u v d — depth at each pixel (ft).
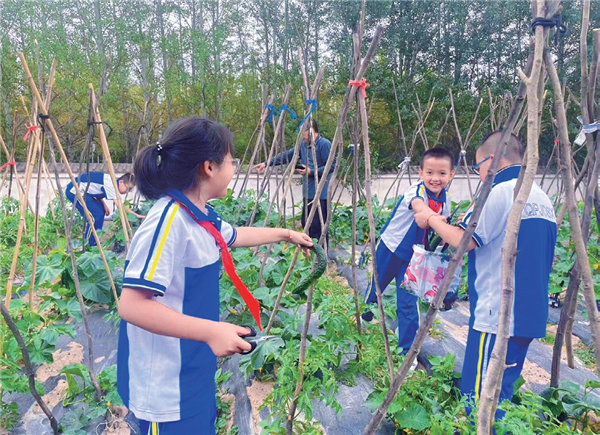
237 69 53.31
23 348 7.10
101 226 19.45
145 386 5.08
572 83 47.57
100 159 50.29
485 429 4.44
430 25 55.93
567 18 47.26
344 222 22.48
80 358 11.17
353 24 50.19
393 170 52.80
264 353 8.11
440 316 13.32
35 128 11.20
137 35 48.65
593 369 10.56
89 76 47.96
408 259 9.93
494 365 4.42
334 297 9.77
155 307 4.46
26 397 9.51
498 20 56.39
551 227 6.57
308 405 6.73
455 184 40.73
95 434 8.23
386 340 7.41
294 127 42.55
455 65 57.72
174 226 4.76
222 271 11.64
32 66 45.65
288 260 13.20
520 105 4.53
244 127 53.36
